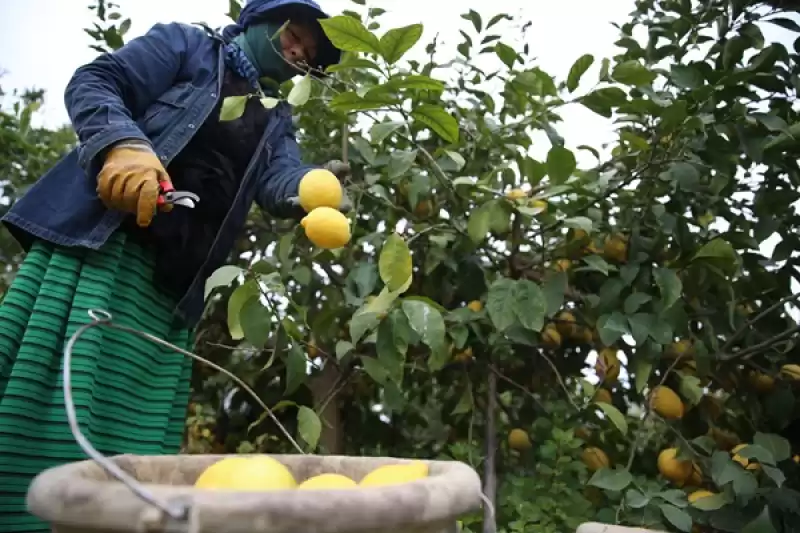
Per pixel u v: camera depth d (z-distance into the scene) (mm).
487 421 1371
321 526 380
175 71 1099
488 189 1251
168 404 1113
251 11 1206
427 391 1710
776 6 1336
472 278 1388
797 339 1313
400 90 1187
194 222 1136
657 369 1451
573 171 1224
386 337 1111
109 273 995
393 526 407
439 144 1542
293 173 1177
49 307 933
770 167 1360
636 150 1442
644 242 1340
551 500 1158
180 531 371
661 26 1400
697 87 1253
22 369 882
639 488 1137
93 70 1007
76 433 392
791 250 1318
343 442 1685
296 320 1492
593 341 1513
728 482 1090
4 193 1996
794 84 1267
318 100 1396
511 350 1468
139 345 1064
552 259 1443
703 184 1386
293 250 1550
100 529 391
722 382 1411
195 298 1131
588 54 1222
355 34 1036
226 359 1727
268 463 531
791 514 1116
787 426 1356
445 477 480
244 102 1071
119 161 899
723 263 1224
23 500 857
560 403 1427
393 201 1549
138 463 577
